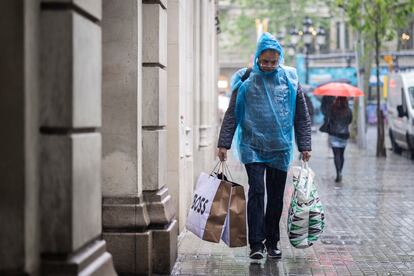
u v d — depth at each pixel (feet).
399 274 54.49
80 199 32.86
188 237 68.33
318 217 57.98
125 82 50.42
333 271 55.21
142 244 51.19
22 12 29.81
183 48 68.03
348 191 111.75
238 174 137.28
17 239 29.96
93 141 34.73
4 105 29.84
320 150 220.02
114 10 50.11
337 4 195.93
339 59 434.30
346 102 124.16
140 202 51.49
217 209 55.52
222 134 58.34
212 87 150.61
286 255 61.26
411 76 190.90
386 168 154.81
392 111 205.77
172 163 66.64
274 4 393.09
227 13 458.09
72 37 31.73
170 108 65.57
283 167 58.39
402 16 197.98
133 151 50.88
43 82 31.76
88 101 34.01
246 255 60.70
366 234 72.54
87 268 33.30
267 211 59.77
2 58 29.81
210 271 54.54
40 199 31.81
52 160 31.81
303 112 59.11
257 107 57.72
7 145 29.89
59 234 31.94
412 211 89.66
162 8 54.39
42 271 31.99
